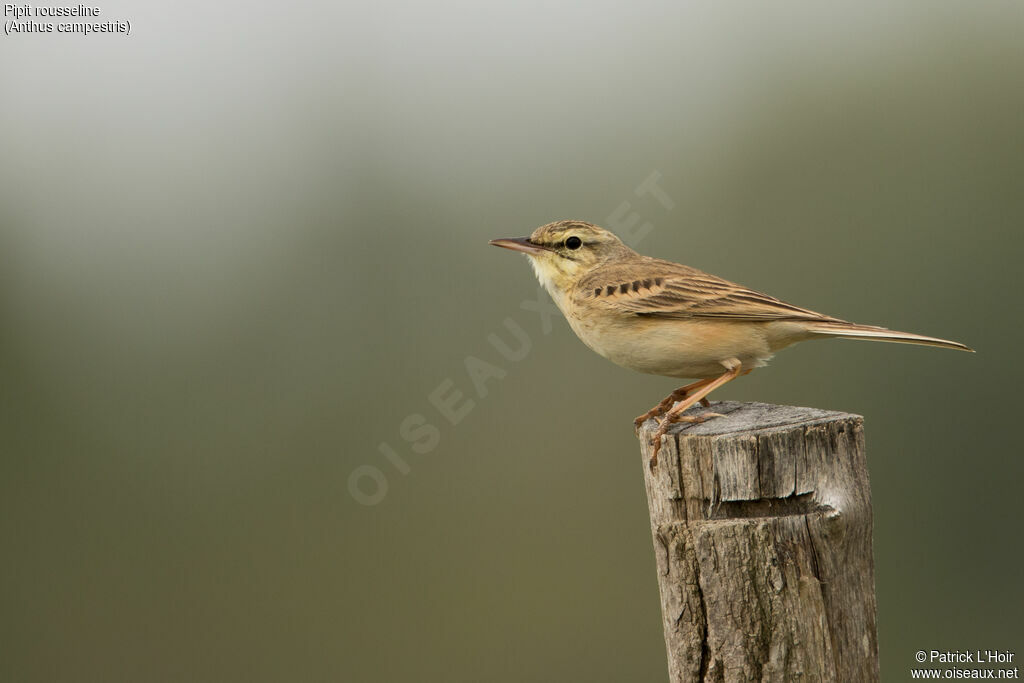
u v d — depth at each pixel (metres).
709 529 8.63
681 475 9.23
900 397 19.91
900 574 19.27
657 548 9.33
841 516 8.69
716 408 10.48
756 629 8.50
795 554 8.51
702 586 8.71
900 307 20.48
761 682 8.48
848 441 9.02
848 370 20.22
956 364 19.84
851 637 8.64
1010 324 19.92
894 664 18.91
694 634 8.80
